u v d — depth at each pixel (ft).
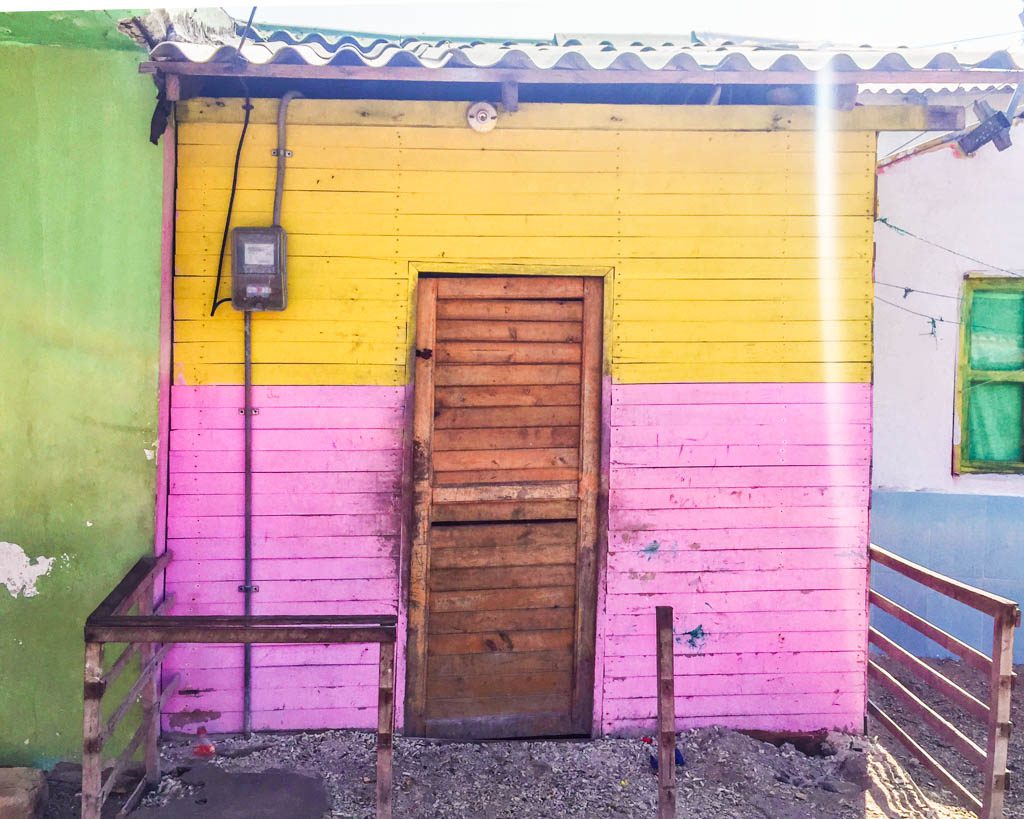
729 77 13.12
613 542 15.37
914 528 20.85
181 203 14.56
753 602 15.58
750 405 15.46
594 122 15.02
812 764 15.17
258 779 13.83
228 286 14.62
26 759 14.20
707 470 15.43
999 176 20.45
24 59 13.67
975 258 20.52
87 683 11.13
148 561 13.84
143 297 14.06
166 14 14.37
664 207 15.21
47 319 13.93
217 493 14.75
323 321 14.82
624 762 14.70
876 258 20.65
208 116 14.47
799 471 15.55
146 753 13.51
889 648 15.43
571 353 15.46
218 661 14.88
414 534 15.15
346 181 14.76
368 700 15.20
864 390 15.57
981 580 20.89
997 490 20.75
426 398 15.14
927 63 13.11
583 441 15.48
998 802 12.35
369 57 13.70
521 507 15.47
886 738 17.19
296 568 14.90
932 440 20.77
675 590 15.48
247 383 14.58
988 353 20.83
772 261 15.39
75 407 14.06
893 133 20.44
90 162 13.87
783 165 15.33
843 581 15.69
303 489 14.88
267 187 14.62
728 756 14.84
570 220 15.11
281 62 12.80
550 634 15.66
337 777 13.99
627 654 15.46
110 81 13.82
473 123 14.64
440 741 15.08
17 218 13.82
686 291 15.31
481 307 15.26
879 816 13.74
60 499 14.11
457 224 14.97
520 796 13.76
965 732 17.79
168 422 14.61
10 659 14.14
